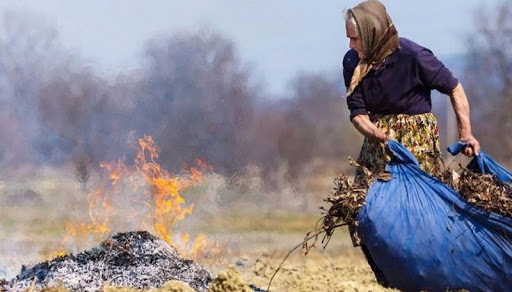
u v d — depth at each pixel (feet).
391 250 37.06
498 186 37.73
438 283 37.14
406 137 38.96
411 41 38.93
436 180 37.65
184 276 40.55
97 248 41.63
